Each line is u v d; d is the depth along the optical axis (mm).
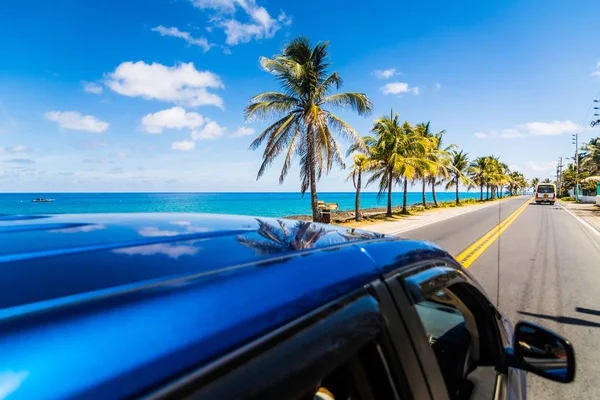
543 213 25359
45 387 380
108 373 430
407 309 968
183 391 467
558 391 2861
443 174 37969
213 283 677
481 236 12555
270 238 1102
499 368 1568
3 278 577
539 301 5141
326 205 27391
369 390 839
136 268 697
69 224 1136
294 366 622
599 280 6297
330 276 851
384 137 23047
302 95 16516
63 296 533
